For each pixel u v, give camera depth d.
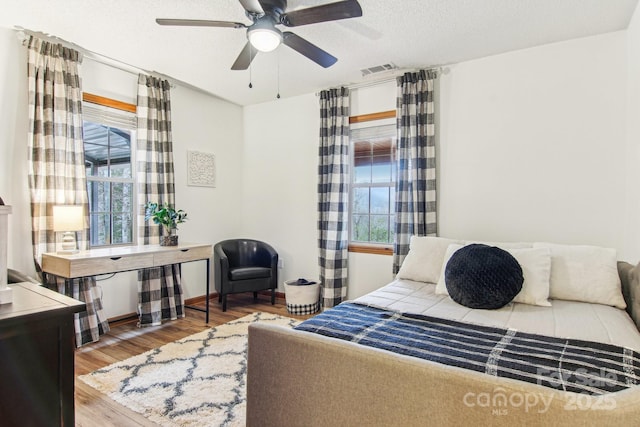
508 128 3.12
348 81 3.80
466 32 2.73
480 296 2.09
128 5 2.39
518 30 2.70
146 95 3.57
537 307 2.14
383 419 1.16
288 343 1.37
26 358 1.24
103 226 3.49
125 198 3.66
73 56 3.01
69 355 1.34
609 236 2.74
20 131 2.81
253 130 4.75
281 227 4.52
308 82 3.84
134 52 3.10
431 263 2.84
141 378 2.35
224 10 2.44
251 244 4.49
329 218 3.89
